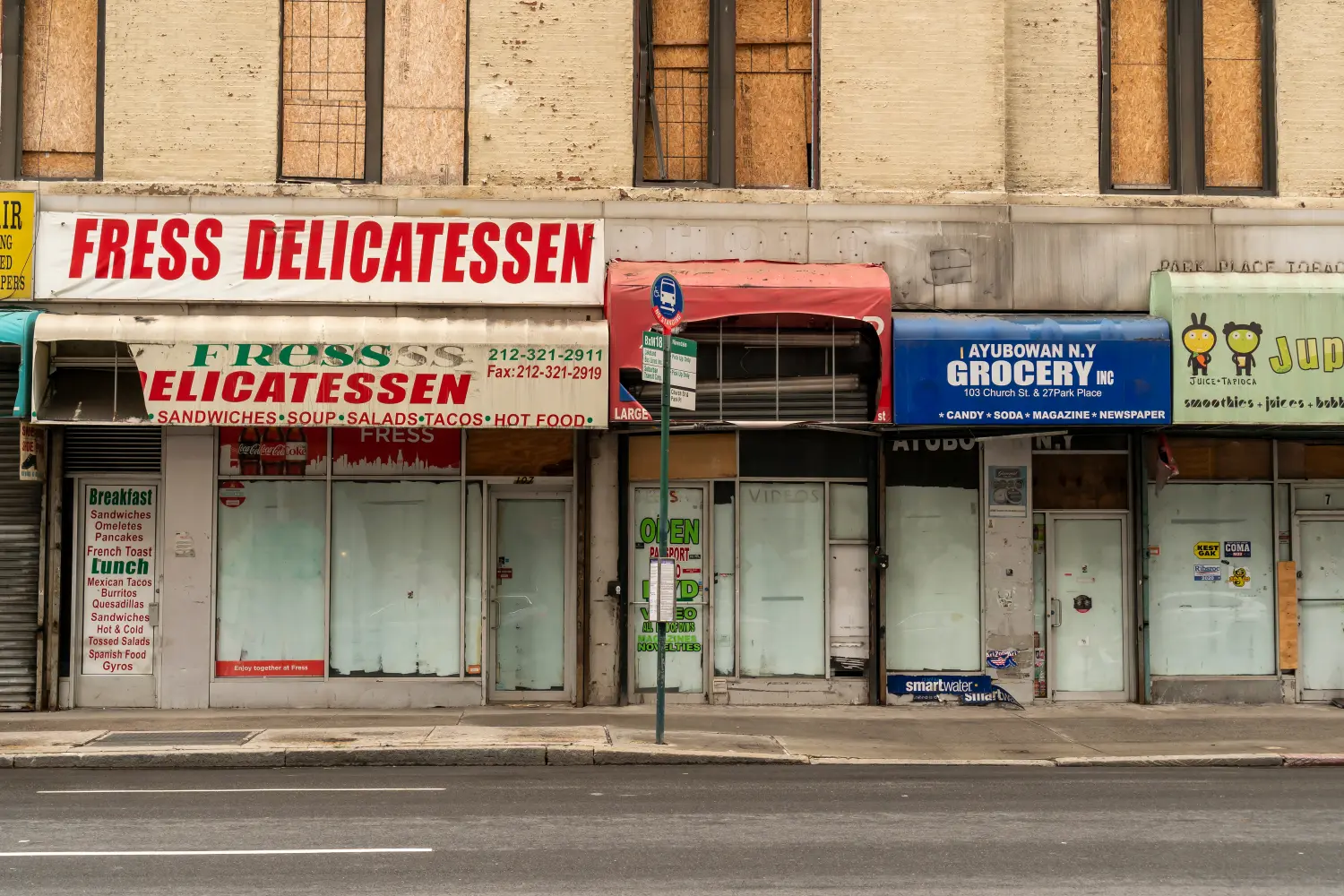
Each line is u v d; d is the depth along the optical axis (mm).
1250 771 11680
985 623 15281
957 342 14125
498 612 15211
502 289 14664
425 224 14648
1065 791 10438
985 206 15164
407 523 15078
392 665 15000
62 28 14938
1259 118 15742
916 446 15430
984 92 15234
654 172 15375
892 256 15086
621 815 9266
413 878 7359
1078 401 14141
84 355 14273
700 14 15500
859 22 15242
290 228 14547
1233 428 15203
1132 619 15594
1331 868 7707
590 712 14453
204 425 14109
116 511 14930
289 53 15055
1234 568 15664
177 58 14789
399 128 15000
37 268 14375
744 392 14461
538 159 14992
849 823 8992
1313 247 15328
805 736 13148
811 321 14523
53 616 14719
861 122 15180
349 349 13766
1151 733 13469
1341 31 15656
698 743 12477
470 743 12211
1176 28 15812
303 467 14992
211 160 14758
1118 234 15234
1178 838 8555
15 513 14664
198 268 14469
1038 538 15664
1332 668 15664
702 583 15242
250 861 7766
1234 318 14305
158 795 10133
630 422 14547
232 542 14914
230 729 13086
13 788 10516
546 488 15234
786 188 15219
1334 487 15789
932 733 13414
